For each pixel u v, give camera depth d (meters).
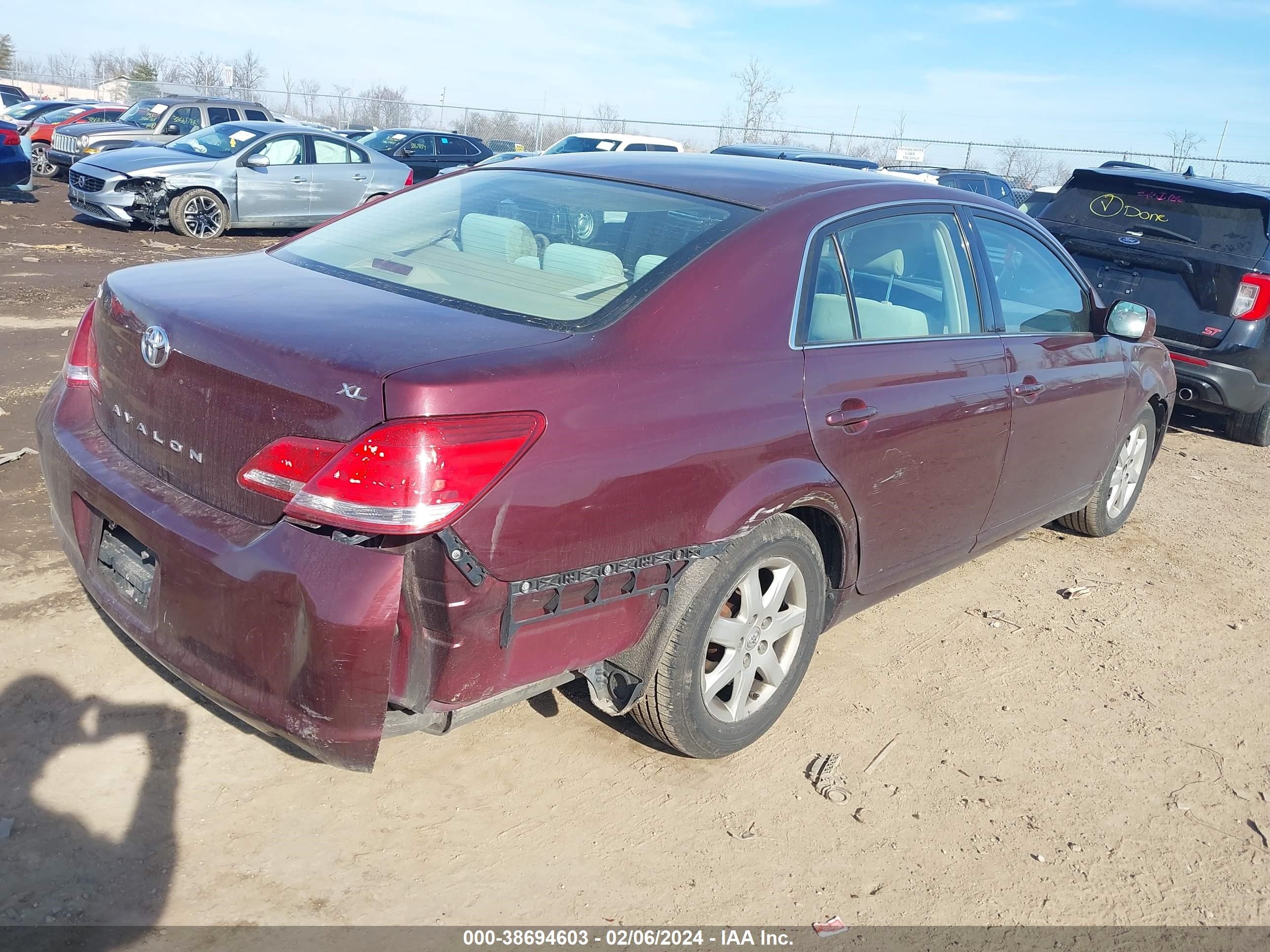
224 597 2.25
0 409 5.35
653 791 2.96
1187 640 4.36
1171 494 6.41
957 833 2.94
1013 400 3.79
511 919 2.43
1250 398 7.22
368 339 2.29
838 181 3.39
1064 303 4.34
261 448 2.25
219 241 13.48
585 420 2.35
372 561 2.13
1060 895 2.74
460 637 2.23
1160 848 2.97
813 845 2.81
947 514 3.68
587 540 2.39
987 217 3.92
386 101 33.97
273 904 2.39
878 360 3.19
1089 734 3.54
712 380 2.66
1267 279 6.90
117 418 2.68
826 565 3.33
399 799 2.80
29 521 4.10
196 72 50.31
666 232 2.93
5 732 2.83
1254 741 3.62
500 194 3.29
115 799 2.64
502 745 3.09
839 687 3.66
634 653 2.74
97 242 12.25
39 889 2.33
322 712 2.17
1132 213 7.49
